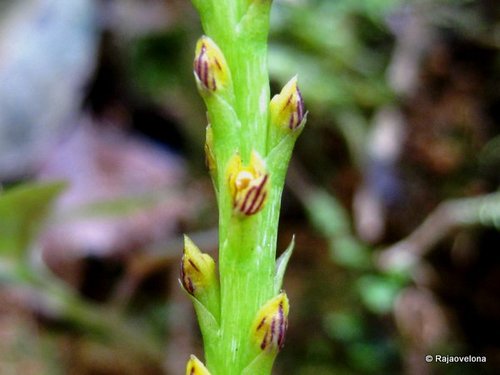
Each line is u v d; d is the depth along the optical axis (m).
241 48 0.05
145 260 0.14
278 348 0.05
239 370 0.05
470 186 0.14
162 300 0.14
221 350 0.05
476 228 0.13
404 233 0.14
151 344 0.13
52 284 0.12
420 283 0.13
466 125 0.14
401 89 0.14
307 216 0.14
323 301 0.14
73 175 0.15
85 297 0.14
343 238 0.14
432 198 0.14
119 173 0.16
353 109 0.14
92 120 0.16
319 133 0.14
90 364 0.13
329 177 0.14
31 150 0.15
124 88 0.16
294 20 0.14
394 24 0.15
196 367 0.05
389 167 0.14
